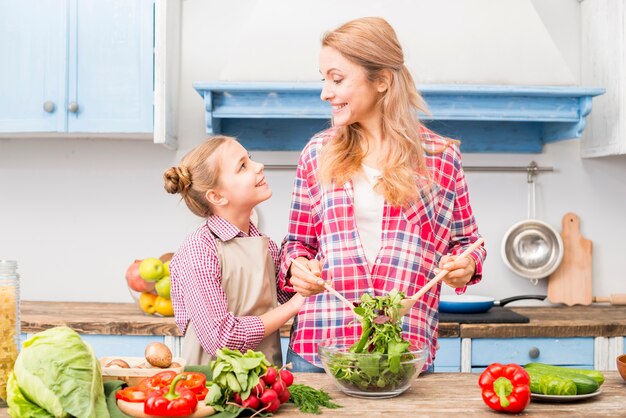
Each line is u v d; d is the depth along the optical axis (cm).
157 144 302
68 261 303
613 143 278
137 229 302
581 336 252
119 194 302
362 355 131
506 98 265
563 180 303
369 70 162
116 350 249
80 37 270
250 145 300
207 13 301
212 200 176
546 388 132
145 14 269
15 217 303
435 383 147
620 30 272
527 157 303
